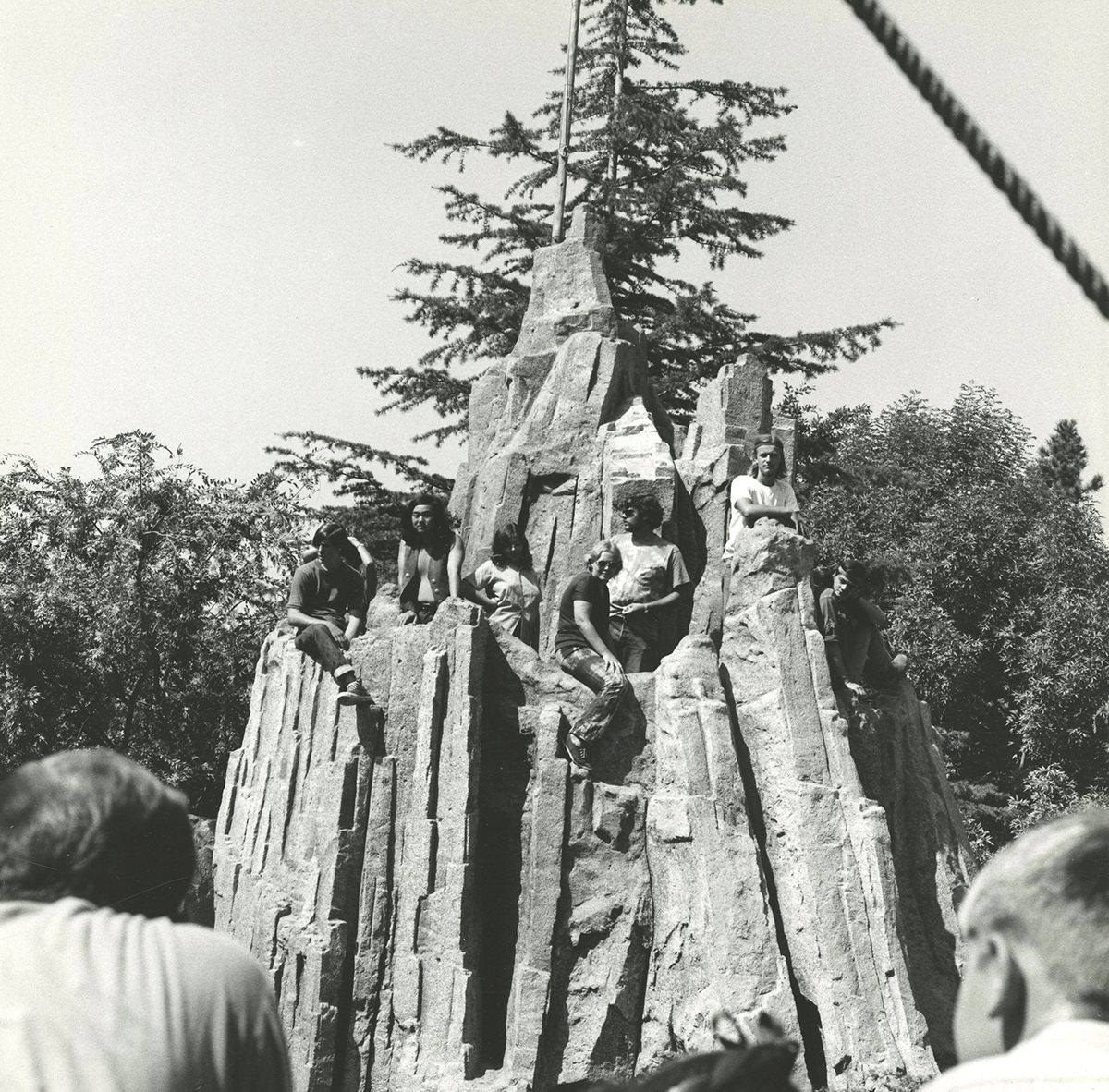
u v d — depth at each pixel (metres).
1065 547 31.33
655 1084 2.78
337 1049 15.53
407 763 16.47
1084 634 30.98
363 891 15.98
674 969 15.61
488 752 16.58
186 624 28.23
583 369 19.64
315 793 16.69
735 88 31.92
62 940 3.01
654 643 17.48
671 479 18.56
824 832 15.78
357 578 17.73
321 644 16.77
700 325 31.09
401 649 16.81
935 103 3.22
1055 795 30.78
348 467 32.19
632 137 31.48
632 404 19.30
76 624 27.66
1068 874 2.85
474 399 20.84
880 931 15.37
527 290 32.47
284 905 16.31
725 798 15.85
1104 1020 2.79
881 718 17.41
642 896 15.96
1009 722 32.53
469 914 15.71
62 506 28.25
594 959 15.77
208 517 28.39
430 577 17.67
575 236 21.33
